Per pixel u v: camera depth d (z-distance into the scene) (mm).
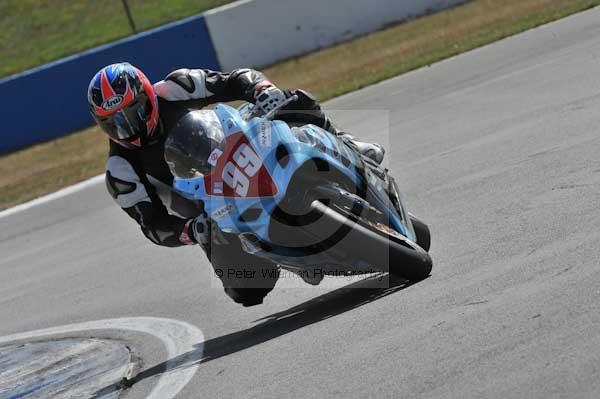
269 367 16547
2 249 38781
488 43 55562
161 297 25625
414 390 13250
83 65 72125
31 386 20922
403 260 18266
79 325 25203
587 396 11586
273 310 21547
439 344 14695
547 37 50562
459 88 43344
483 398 12344
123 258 31297
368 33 77750
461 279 17922
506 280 16953
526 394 12117
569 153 25750
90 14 95625
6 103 70438
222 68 75000
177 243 19922
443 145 32688
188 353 19922
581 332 13492
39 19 96812
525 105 34656
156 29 73438
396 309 17297
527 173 25172
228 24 74812
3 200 51344
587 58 40188
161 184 20141
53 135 71812
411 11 78312
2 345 25516
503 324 14688
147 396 17594
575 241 18047
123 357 21219
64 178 52906
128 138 19375
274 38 76000
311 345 16938
